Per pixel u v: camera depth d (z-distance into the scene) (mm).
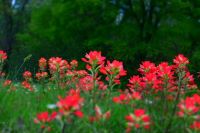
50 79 7578
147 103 5000
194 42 25031
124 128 4660
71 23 25719
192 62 22625
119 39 24281
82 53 22875
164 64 5723
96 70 5367
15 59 19359
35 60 11742
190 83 6512
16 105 5262
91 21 25922
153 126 4523
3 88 6402
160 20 26688
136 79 5586
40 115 3939
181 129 4312
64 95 6020
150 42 24234
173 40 24797
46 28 27016
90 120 4211
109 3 25484
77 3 25109
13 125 4633
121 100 4637
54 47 25297
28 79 8117
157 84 5566
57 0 26609
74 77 7383
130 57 23344
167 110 4789
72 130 4152
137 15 25969
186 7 24984
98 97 5031
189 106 3928
